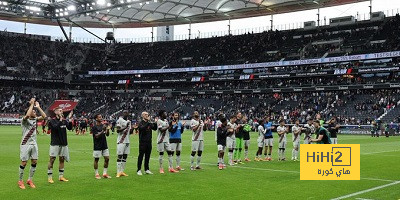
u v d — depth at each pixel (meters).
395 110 56.03
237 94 75.50
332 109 61.59
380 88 59.34
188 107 75.50
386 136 48.19
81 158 20.97
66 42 93.38
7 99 78.56
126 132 14.96
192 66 79.81
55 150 13.38
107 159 14.52
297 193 12.07
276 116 63.38
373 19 71.44
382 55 59.75
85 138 38.59
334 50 67.75
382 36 64.94
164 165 18.45
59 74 87.00
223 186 13.09
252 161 20.62
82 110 81.31
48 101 81.81
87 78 88.06
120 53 91.88
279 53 73.69
